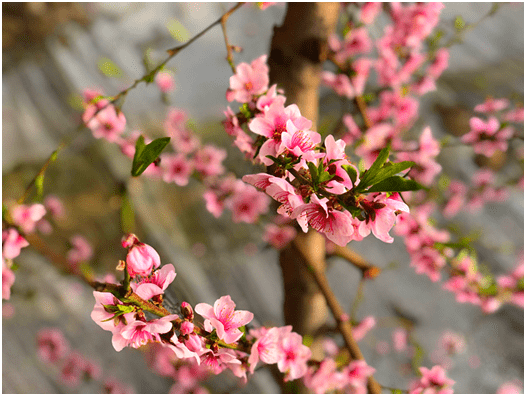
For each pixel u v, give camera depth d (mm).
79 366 2736
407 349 2738
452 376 2668
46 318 2881
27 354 2746
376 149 1631
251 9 2676
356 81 1704
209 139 2986
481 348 2826
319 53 1395
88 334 2922
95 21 3164
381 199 1030
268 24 2658
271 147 1057
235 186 1894
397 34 1825
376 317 2828
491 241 2865
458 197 2535
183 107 3004
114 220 3066
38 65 3217
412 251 1644
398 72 1881
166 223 3178
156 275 1035
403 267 3023
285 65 1407
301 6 1387
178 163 1881
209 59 3061
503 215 3041
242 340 1114
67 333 2873
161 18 3047
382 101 1877
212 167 1905
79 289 3018
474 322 2961
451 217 2879
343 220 1021
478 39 3320
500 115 2061
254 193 1882
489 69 3416
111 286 1021
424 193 2213
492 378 2676
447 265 1625
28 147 3295
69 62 3123
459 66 3445
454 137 3139
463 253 1471
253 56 2527
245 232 3240
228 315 1059
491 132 1726
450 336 2762
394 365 2701
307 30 1380
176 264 2959
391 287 2955
